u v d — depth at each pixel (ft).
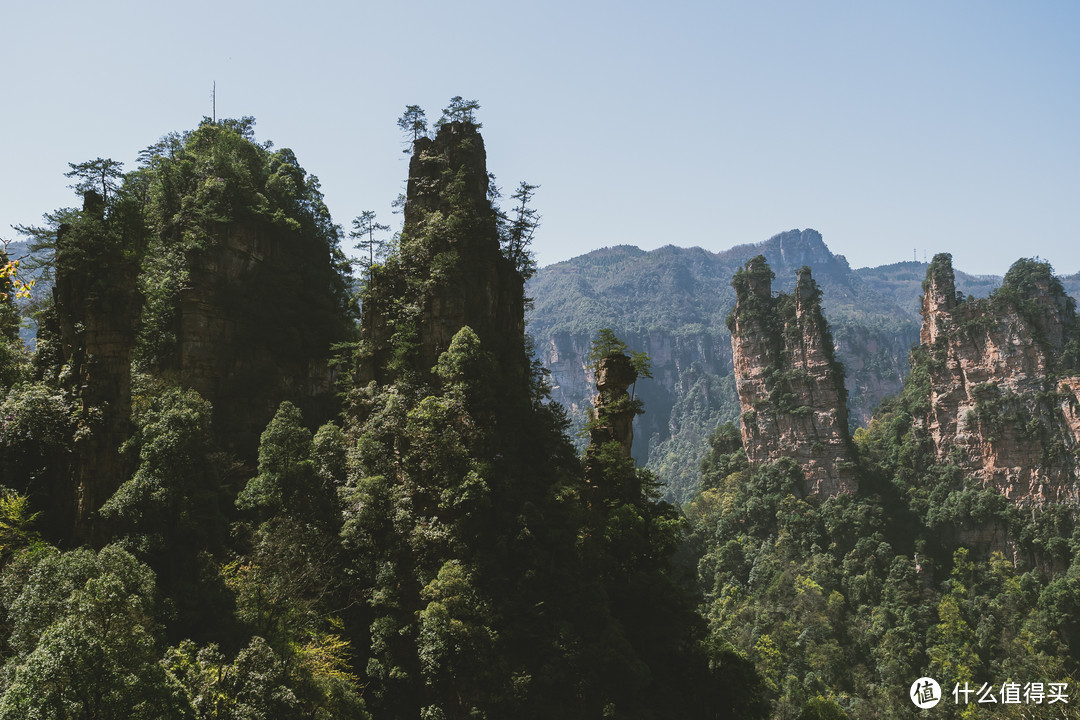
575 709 231.30
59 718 125.49
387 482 273.95
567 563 262.26
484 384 286.05
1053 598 522.47
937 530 610.65
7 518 216.54
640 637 276.82
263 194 361.71
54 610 146.92
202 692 152.15
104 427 240.32
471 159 345.72
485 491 260.42
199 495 233.14
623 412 342.03
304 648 205.16
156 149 372.58
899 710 473.26
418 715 237.04
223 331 331.77
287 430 275.18
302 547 249.96
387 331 319.88
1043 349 610.24
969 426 627.46
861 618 556.10
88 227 255.50
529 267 357.41
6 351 278.26
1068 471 573.74
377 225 351.87
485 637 231.91
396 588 254.47
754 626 552.82
